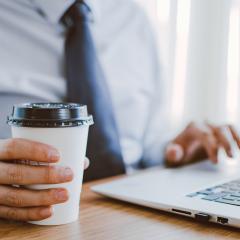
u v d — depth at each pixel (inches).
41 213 22.9
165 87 57.4
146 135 54.6
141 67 53.8
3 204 23.5
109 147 46.5
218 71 71.1
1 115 41.6
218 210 23.8
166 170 37.6
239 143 39.9
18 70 43.1
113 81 50.4
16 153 22.0
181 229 23.2
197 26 66.7
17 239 21.8
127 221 24.7
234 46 72.8
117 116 51.0
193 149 43.4
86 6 45.6
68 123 21.8
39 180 22.2
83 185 34.4
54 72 44.9
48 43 44.3
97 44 48.1
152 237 22.0
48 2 43.6
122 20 51.0
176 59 62.1
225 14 70.9
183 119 64.6
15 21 42.8
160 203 25.9
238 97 73.5
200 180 32.3
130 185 30.9
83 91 44.2
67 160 22.5
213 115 70.4
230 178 33.1
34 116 21.6
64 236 22.2
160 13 57.2
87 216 25.6
